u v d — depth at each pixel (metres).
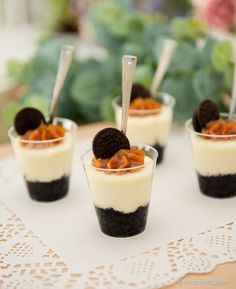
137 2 0.71
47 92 0.63
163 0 0.70
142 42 0.63
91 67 0.65
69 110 0.66
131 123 0.52
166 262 0.36
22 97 0.66
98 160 0.40
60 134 0.47
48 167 0.44
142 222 0.40
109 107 0.60
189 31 0.59
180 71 0.57
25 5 0.91
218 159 0.43
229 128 0.45
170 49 0.53
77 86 0.62
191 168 0.50
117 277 0.35
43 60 0.64
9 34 0.89
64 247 0.38
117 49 0.65
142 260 0.37
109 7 0.64
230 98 0.57
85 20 0.80
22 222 0.42
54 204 0.45
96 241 0.39
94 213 0.43
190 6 0.69
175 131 0.59
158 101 0.55
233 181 0.44
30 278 0.35
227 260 0.36
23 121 0.47
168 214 0.42
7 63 0.65
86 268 0.36
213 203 0.44
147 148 0.42
